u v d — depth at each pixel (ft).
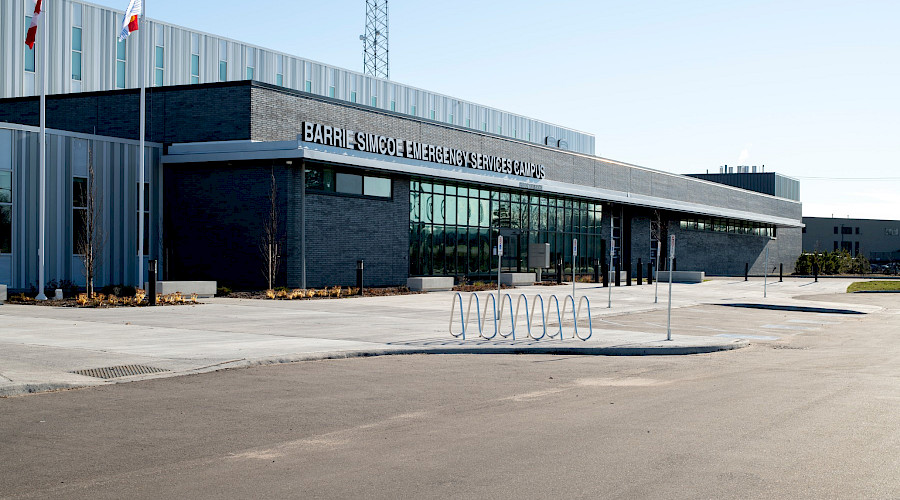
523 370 44.06
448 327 65.98
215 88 110.32
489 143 151.43
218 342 52.34
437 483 21.33
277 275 107.65
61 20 144.97
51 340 52.37
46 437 26.66
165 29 160.86
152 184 110.83
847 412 31.60
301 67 189.57
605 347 54.13
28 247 96.99
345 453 24.64
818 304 107.65
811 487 21.04
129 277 107.14
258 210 108.17
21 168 96.63
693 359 50.88
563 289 126.93
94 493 20.43
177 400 33.42
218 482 21.43
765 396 35.50
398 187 125.90
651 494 20.34
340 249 115.24
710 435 27.27
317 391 35.99
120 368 40.98
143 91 93.71
